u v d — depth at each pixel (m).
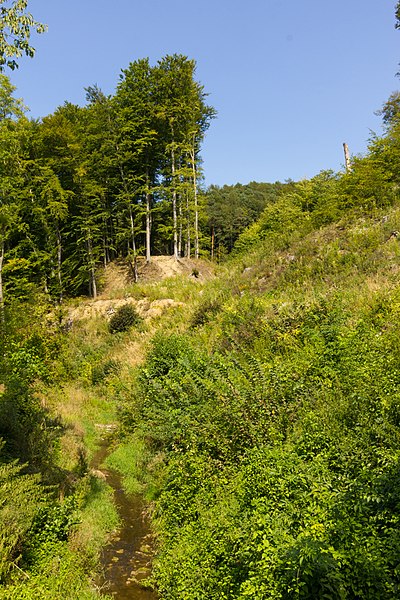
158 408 10.66
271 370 8.03
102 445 11.69
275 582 3.88
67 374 16.95
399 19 19.73
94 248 30.83
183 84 30.97
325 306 11.10
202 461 7.09
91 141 32.31
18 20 6.82
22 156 27.64
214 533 5.46
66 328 23.48
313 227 19.83
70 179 31.28
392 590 3.53
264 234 33.06
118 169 32.19
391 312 9.47
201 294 22.89
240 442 7.20
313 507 4.60
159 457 9.45
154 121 31.31
